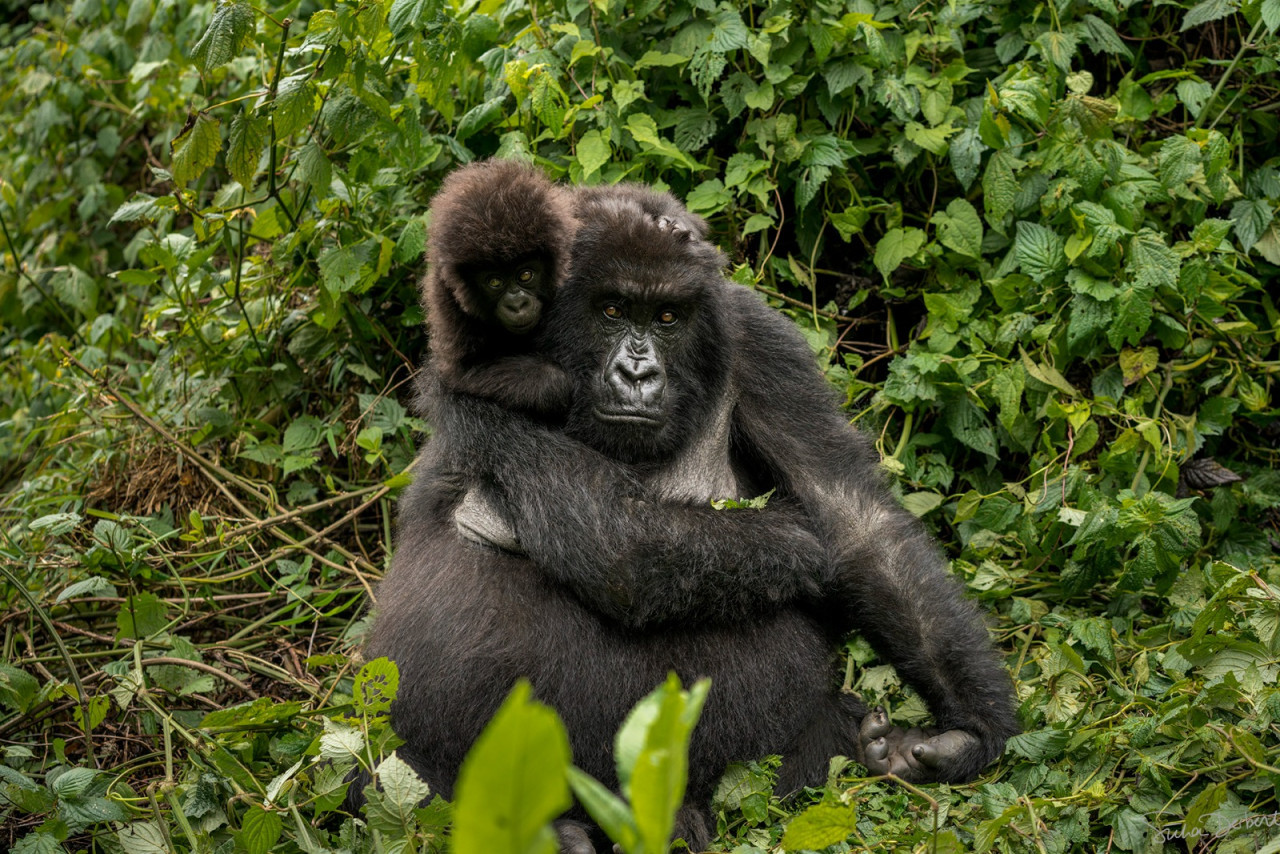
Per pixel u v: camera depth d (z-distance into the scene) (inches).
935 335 398.6
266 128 379.9
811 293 437.7
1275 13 393.4
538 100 394.0
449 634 295.7
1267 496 392.2
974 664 307.9
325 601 376.2
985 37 445.4
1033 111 390.3
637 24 434.3
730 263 426.6
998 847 271.9
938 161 426.9
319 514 427.2
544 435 304.3
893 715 333.7
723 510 306.7
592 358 312.2
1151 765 282.0
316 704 328.8
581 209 324.5
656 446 311.1
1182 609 332.2
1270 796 279.1
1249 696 284.7
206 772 293.1
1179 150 390.0
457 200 309.3
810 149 414.0
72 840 314.3
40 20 714.8
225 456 444.1
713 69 402.9
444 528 321.1
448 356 316.2
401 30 387.5
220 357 442.3
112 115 604.4
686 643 299.4
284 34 374.0
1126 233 380.2
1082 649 340.5
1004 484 396.2
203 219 410.3
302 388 447.2
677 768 126.3
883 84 413.7
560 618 296.0
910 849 268.8
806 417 332.2
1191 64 427.8
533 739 108.4
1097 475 382.0
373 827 254.1
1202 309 390.0
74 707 351.3
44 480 444.5
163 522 420.2
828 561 311.7
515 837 111.0
